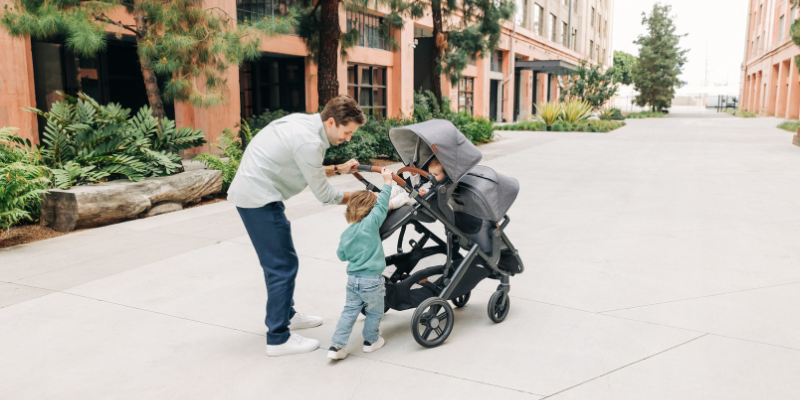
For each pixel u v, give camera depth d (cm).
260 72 1744
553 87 4594
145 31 885
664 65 5734
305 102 1717
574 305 407
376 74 2102
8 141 705
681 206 771
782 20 4503
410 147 366
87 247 570
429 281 360
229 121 1388
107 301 416
